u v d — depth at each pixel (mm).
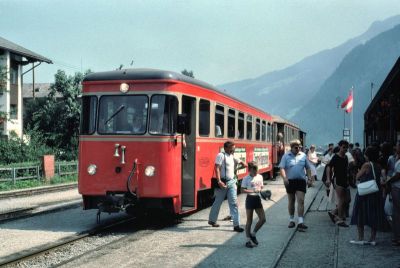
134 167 11047
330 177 11664
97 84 11461
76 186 23984
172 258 8203
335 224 11812
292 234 10297
